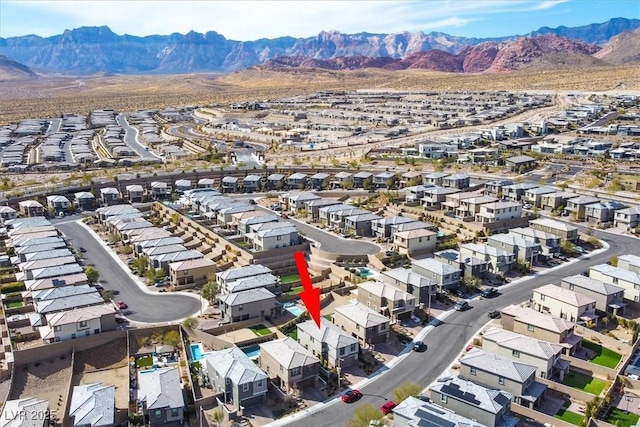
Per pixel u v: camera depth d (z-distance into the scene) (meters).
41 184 179.25
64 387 78.25
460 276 103.75
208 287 100.44
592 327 87.31
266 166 198.12
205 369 77.25
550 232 124.69
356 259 116.19
